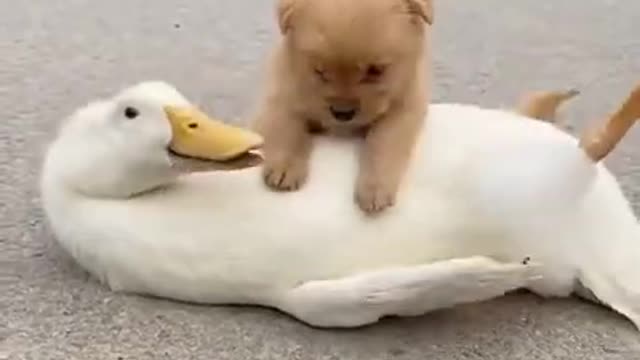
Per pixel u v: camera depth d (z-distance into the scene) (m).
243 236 0.97
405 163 0.98
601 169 1.04
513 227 0.98
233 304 1.00
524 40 1.49
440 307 0.96
